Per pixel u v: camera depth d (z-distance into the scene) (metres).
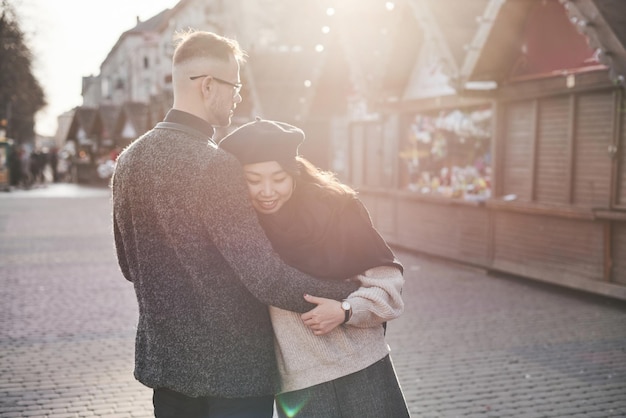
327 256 2.32
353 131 13.38
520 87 8.57
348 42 11.71
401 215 11.76
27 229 15.34
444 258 10.55
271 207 2.35
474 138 9.89
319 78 13.02
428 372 5.24
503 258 9.18
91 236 14.09
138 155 2.24
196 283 2.18
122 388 4.93
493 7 8.13
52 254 11.53
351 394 2.37
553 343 6.03
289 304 2.22
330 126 14.35
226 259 2.17
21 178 33.38
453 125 10.26
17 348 5.91
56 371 5.30
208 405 2.35
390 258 2.40
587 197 7.79
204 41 2.30
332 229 2.35
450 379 5.07
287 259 2.32
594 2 6.33
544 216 8.39
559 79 7.92
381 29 12.00
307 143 14.77
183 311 2.20
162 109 31.98
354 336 2.39
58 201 24.20
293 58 15.27
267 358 2.30
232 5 23.58
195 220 2.16
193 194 2.15
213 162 2.16
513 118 8.96
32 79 40.66
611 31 6.22
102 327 6.65
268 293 2.18
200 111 2.30
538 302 7.68
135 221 2.25
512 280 9.05
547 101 8.32
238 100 2.42
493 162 9.20
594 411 4.44
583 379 5.07
